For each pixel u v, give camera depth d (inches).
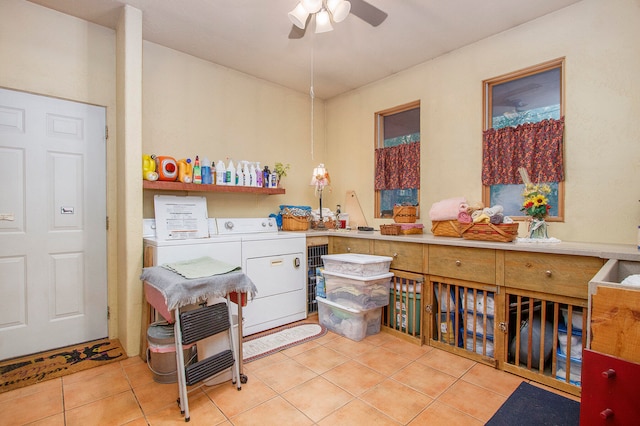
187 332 68.4
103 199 105.7
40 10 94.7
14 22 90.8
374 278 103.8
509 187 110.7
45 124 96.2
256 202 145.8
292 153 161.6
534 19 102.3
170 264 84.4
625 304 43.2
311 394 74.6
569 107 95.9
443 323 100.0
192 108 126.8
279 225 147.1
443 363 89.8
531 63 103.2
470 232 96.5
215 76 133.4
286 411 68.3
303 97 166.4
